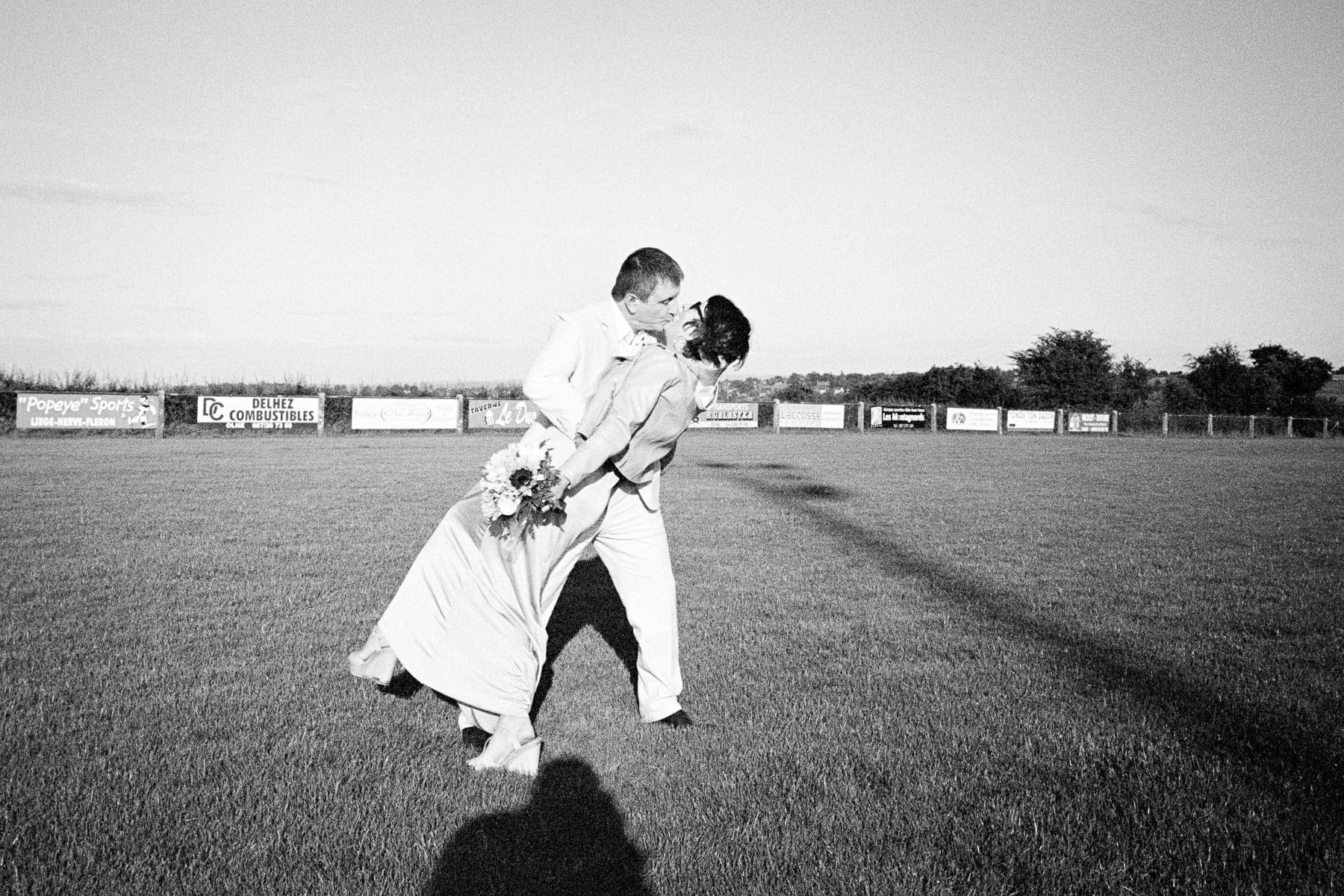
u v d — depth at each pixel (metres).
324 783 3.56
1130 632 6.29
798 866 3.00
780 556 9.28
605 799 3.49
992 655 5.69
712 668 5.39
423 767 3.78
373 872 2.91
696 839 3.16
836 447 28.84
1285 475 19.67
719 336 3.96
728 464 21.02
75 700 4.54
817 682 5.11
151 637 5.76
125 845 3.05
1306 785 3.71
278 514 11.48
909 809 3.45
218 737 4.07
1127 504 13.88
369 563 8.40
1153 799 3.56
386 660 4.33
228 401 30.47
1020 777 3.78
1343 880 2.97
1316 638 6.17
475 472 17.45
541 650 4.05
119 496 12.97
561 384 4.04
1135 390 52.22
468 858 3.02
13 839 3.05
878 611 6.92
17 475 15.73
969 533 10.82
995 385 51.25
